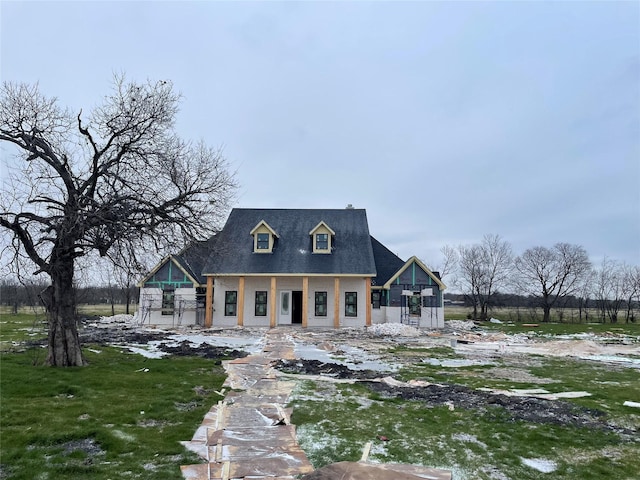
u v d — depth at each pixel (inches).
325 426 301.1
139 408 329.7
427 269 1207.6
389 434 288.0
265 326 1138.0
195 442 265.1
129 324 1163.9
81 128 484.7
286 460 237.9
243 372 491.2
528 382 470.9
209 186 544.1
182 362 542.6
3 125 467.2
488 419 327.3
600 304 1716.3
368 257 1177.4
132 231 464.4
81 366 483.8
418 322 1187.9
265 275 1128.2
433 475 209.5
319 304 1161.4
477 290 1772.9
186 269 1184.2
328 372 503.8
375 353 679.7
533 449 267.9
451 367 564.1
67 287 495.5
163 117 537.0
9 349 611.2
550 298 1753.2
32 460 230.7
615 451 267.6
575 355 711.7
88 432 273.0
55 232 476.1
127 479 211.5
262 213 1318.9
